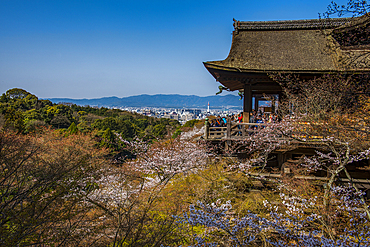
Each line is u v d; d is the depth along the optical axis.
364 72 11.44
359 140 8.35
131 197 11.12
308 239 6.75
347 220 8.15
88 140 23.67
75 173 8.90
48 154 14.26
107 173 11.59
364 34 13.71
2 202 6.97
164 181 13.29
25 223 6.44
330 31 15.33
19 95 70.44
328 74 12.26
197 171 13.59
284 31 16.34
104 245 8.87
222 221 7.55
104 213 9.63
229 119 12.81
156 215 9.91
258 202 11.48
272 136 11.68
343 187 9.41
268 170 13.43
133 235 8.89
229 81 16.06
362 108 9.91
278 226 7.12
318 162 11.44
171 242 8.55
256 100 22.08
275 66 13.70
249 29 16.73
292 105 12.64
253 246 8.71
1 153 7.54
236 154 13.40
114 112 106.94
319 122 9.69
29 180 7.95
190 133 26.30
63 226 7.70
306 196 8.84
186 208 9.91
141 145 14.30
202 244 8.14
